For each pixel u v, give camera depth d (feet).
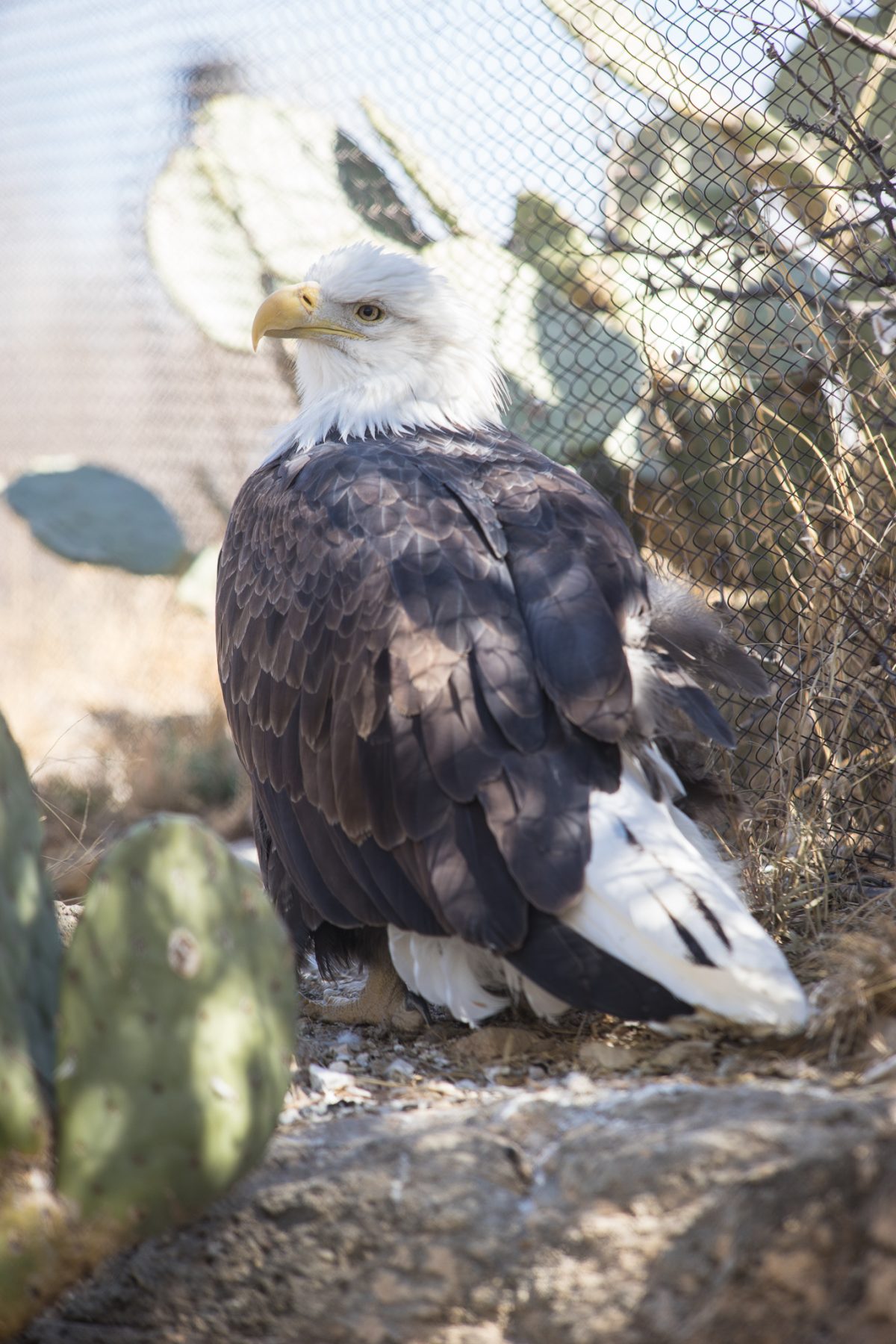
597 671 18.47
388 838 18.70
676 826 19.35
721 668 21.21
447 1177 15.64
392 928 20.13
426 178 32.32
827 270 25.67
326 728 19.84
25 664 57.82
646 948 16.61
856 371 26.61
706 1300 14.32
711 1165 14.65
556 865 17.22
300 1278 15.64
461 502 20.84
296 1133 17.42
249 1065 14.89
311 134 38.75
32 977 15.29
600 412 30.17
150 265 47.06
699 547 27.91
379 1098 18.81
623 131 27.76
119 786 46.37
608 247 28.91
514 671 18.62
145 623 58.54
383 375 25.79
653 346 26.84
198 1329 15.92
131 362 54.85
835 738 24.39
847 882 23.27
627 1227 14.69
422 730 18.52
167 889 14.52
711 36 24.53
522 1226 15.14
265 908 15.49
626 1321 14.51
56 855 38.70
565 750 18.24
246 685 21.71
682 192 27.17
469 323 26.09
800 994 16.39
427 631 18.98
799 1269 14.17
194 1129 14.53
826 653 24.06
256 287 43.55
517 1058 19.74
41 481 49.16
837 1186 14.16
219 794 45.52
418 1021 21.42
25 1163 14.47
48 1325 16.28
